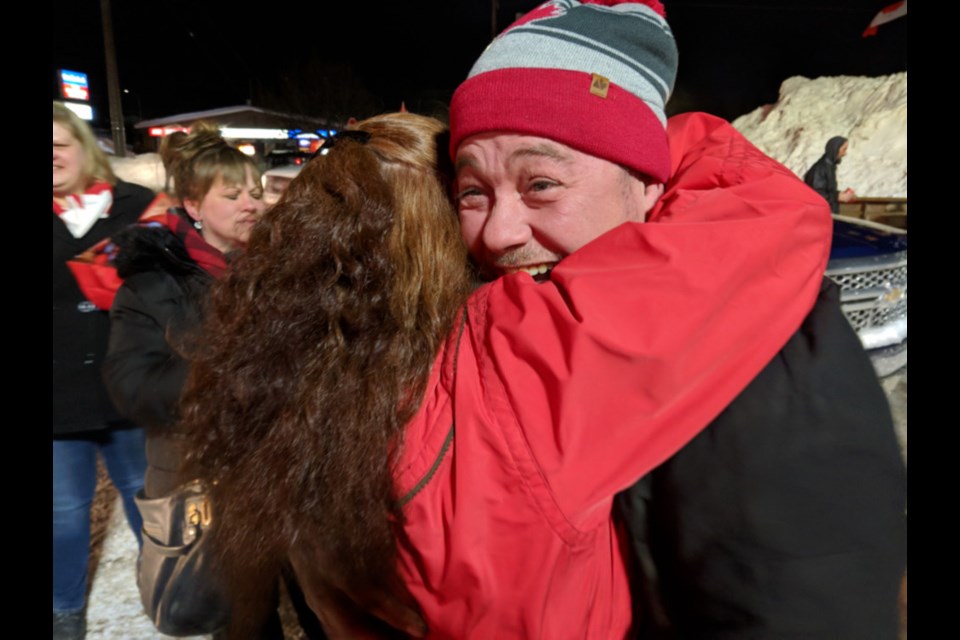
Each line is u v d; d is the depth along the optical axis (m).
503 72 0.65
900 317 2.80
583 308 0.55
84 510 1.70
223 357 0.67
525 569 0.54
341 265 0.64
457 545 0.54
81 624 1.74
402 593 0.62
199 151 1.50
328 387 0.61
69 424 1.60
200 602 1.08
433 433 0.58
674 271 0.55
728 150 0.73
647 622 0.65
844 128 11.37
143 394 1.14
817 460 0.53
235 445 0.65
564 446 0.53
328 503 0.60
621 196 0.68
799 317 0.58
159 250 1.25
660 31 0.71
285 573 0.87
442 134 0.78
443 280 0.68
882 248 2.82
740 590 0.54
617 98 0.65
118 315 1.26
